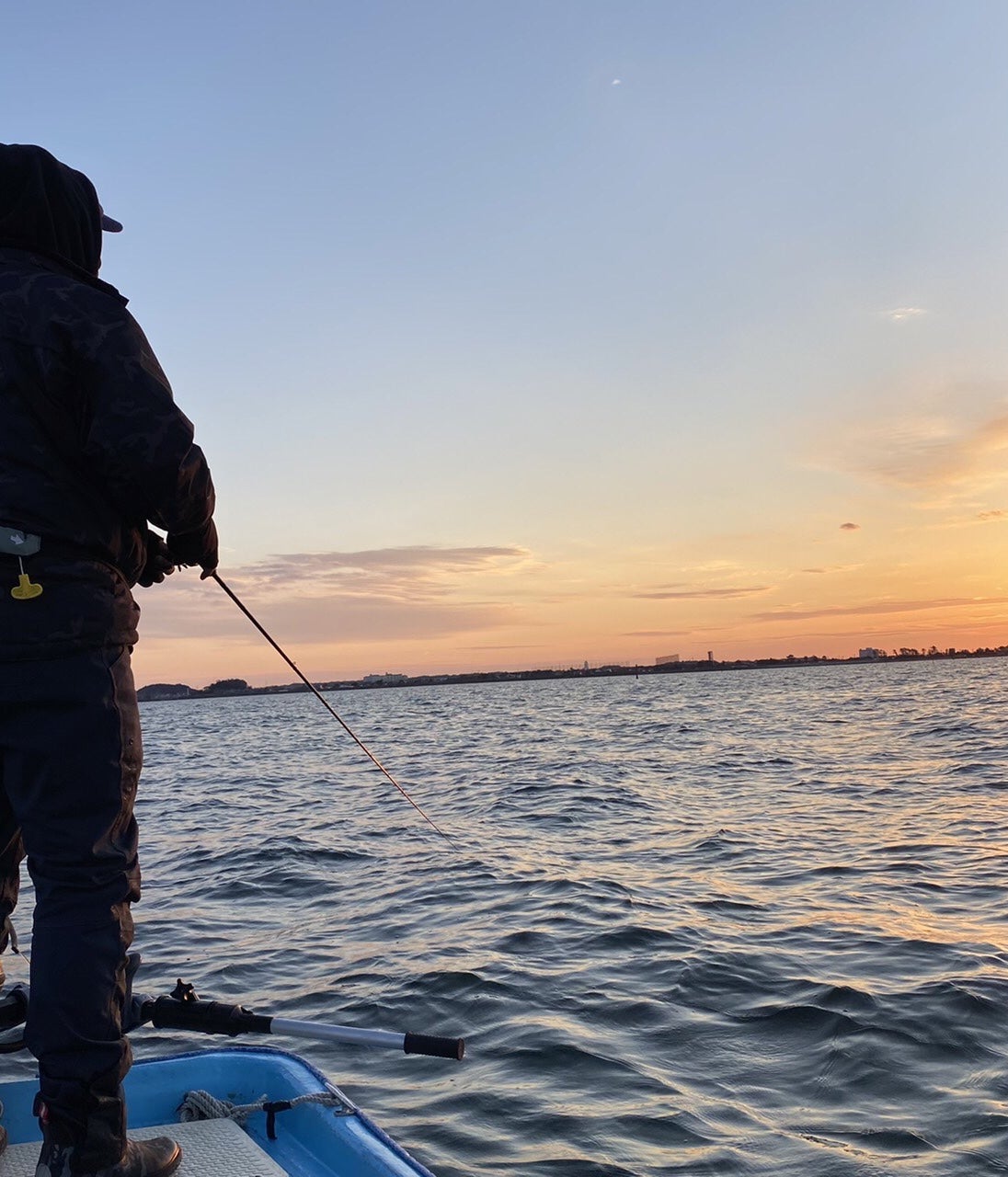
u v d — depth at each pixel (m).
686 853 11.23
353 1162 2.32
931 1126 4.28
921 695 62.84
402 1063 5.21
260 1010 6.15
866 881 9.27
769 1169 3.99
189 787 22.00
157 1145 2.12
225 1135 2.33
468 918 8.27
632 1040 5.40
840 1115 4.43
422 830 13.57
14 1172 2.07
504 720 51.38
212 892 9.82
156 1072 2.71
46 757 1.87
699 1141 4.24
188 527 2.05
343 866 11.02
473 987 6.36
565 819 14.35
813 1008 5.71
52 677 1.86
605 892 9.09
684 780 19.77
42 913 1.93
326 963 7.11
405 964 6.95
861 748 26.41
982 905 8.12
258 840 13.09
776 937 7.30
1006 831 11.83
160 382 1.91
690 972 6.47
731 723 41.69
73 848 1.91
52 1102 1.90
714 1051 5.21
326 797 18.84
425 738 38.62
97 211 2.15
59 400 1.88
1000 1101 4.48
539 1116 4.52
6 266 1.93
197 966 7.16
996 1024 5.35
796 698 67.88
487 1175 4.04
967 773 18.92
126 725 1.95
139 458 1.85
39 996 1.90
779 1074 4.90
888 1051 5.08
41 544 1.84
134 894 2.01
